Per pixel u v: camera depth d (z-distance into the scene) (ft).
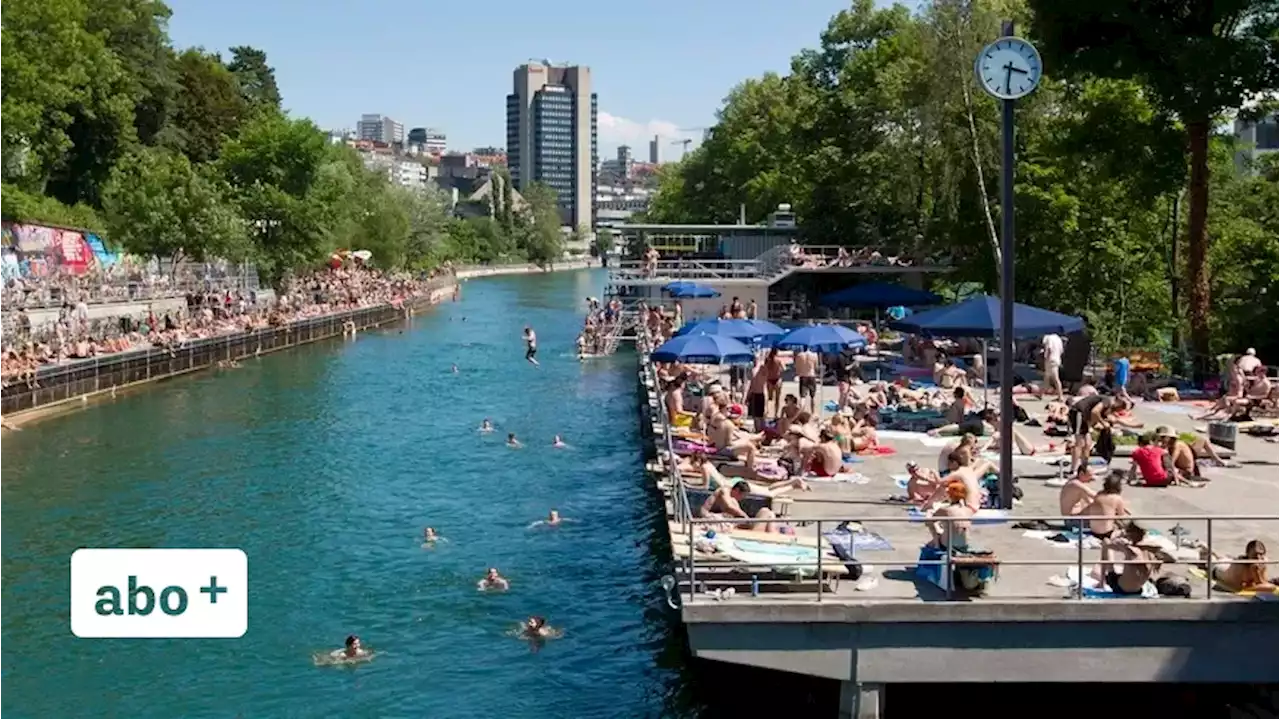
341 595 100.22
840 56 323.98
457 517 126.93
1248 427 111.75
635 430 181.57
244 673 83.30
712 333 131.44
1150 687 69.46
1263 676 60.85
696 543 68.85
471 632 91.61
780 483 88.58
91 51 298.35
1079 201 200.64
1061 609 60.75
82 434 173.99
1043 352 153.99
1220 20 142.51
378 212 517.55
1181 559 67.92
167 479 143.84
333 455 160.45
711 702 77.25
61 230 282.15
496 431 180.55
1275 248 190.80
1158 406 129.49
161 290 284.00
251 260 351.67
